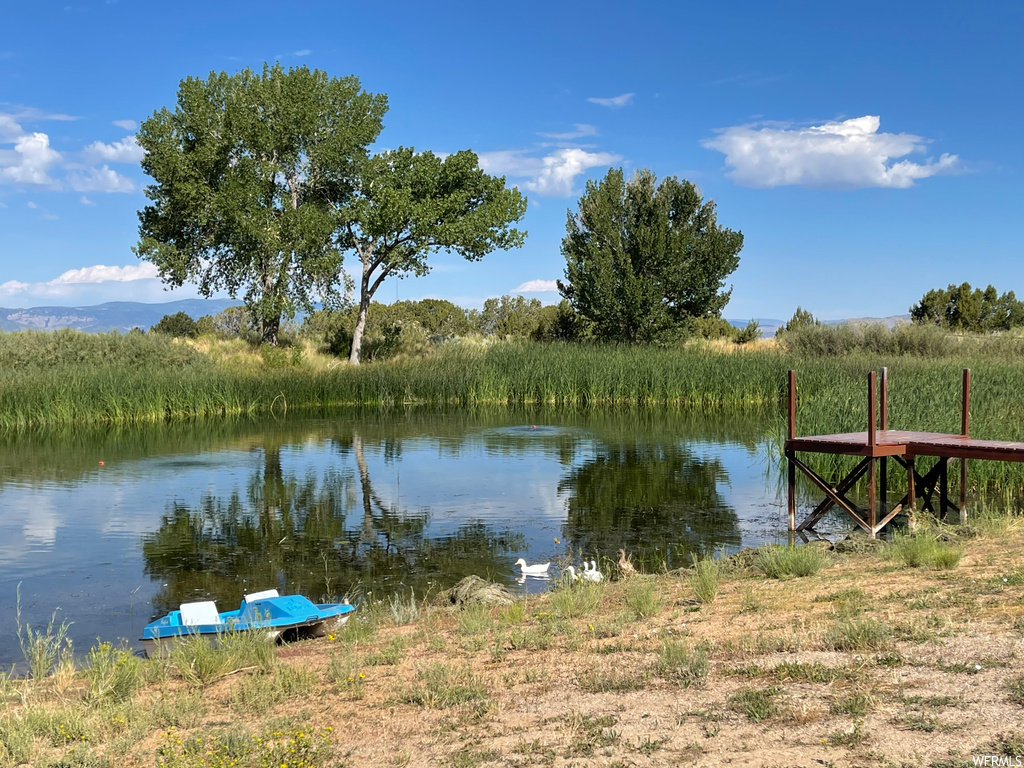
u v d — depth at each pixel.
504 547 12.64
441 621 8.55
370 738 5.12
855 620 6.42
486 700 5.57
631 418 30.00
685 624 7.16
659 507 15.26
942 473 13.59
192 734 5.41
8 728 5.55
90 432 26.94
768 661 5.68
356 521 14.41
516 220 44.47
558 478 18.19
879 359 35.44
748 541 12.81
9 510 15.34
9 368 33.19
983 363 32.28
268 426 28.42
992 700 4.55
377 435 25.69
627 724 4.84
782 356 37.72
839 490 13.45
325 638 8.37
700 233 47.91
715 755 4.25
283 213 41.81
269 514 14.97
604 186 47.31
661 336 46.28
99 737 5.53
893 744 4.14
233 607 9.95
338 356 45.81
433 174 43.12
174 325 63.69
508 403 35.72
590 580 9.88
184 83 41.91
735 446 22.62
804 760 4.07
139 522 14.38
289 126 41.91
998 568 7.89
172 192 41.50
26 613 9.84
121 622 9.52
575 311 50.47
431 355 42.00
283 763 4.61
